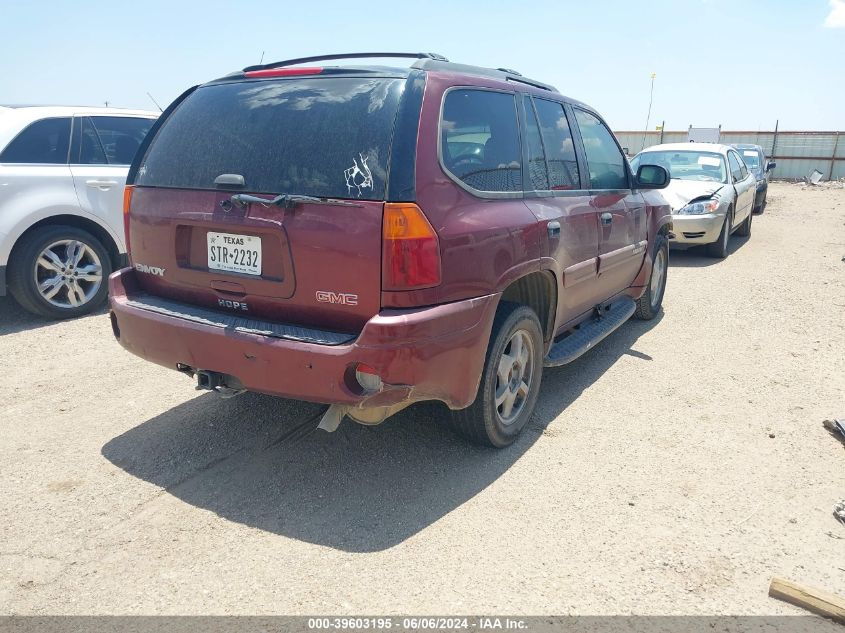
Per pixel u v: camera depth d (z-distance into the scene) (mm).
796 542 2936
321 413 4141
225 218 3074
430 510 3131
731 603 2547
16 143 5832
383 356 2740
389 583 2623
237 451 3666
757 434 3992
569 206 4035
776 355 5461
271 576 2658
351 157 2842
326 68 3162
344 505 3160
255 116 3156
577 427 4059
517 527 3006
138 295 3566
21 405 4254
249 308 3127
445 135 3039
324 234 2828
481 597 2553
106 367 4941
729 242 11953
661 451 3760
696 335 6016
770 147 38156
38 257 5840
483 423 3475
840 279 8484
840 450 3795
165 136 3500
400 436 3854
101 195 6254
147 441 3777
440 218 2883
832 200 22078
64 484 3322
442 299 2904
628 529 3006
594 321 4949
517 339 3666
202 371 3154
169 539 2893
